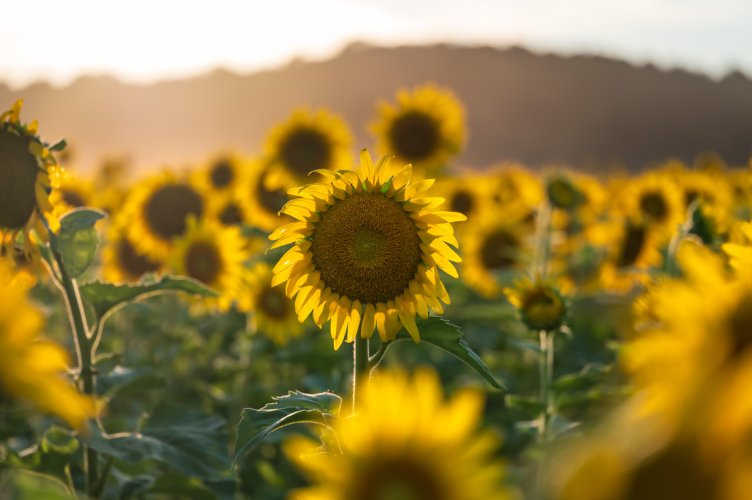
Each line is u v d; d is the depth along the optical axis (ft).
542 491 2.80
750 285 4.05
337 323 13.21
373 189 13.34
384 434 4.65
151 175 37.29
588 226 46.16
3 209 14.87
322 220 13.34
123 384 17.98
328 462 4.77
